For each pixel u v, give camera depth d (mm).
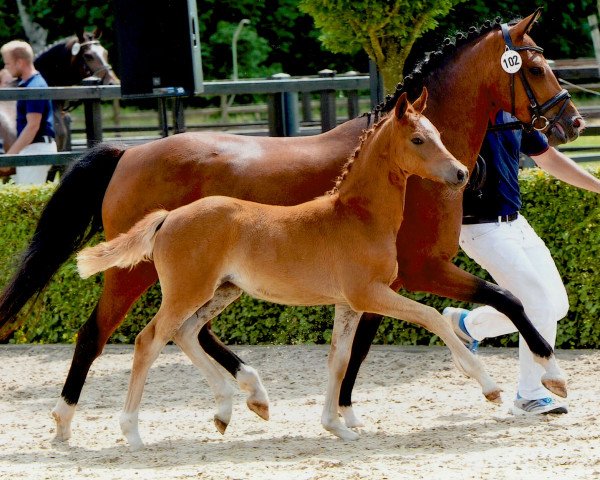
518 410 10578
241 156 10555
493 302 10109
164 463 9195
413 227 10211
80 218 11039
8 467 9047
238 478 8203
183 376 13070
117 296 10602
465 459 8766
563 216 13375
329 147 10586
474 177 10484
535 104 10344
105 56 22906
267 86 16375
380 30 14852
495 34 10445
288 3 45500
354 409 11211
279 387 12383
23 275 10984
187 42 14445
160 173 10609
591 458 8625
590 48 45344
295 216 9641
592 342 13500
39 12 43469
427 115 10516
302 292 9664
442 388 11984
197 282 9531
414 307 9453
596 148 20594
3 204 14766
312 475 8258
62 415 10289
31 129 18531
